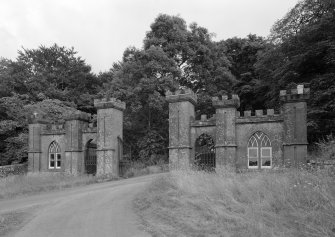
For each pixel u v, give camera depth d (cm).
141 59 4306
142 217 1327
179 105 3020
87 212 1498
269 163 2714
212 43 4831
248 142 2784
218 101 2881
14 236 1149
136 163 3738
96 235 1101
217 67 4753
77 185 2747
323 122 3278
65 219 1375
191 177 1723
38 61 6338
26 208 1695
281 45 3988
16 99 4981
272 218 1013
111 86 4647
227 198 1284
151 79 4178
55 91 5753
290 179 1303
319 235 859
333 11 3481
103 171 3234
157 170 3438
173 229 1092
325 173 1279
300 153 2584
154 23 4619
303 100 2628
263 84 4638
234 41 5722
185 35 4569
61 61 6425
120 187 2320
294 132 2619
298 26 3959
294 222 976
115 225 1225
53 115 4553
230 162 2784
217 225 1042
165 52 4416
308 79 3644
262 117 2759
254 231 934
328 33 3497
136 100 4262
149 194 1712
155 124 4578
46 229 1222
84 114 3528
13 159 4553
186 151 2941
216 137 2859
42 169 3659
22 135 4484
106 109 3303
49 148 3662
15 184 2605
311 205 1062
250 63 5488
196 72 4625
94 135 3444
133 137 4669
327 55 3441
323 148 2236
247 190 1315
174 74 4378
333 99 3216
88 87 6712
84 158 3456
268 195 1196
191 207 1301
